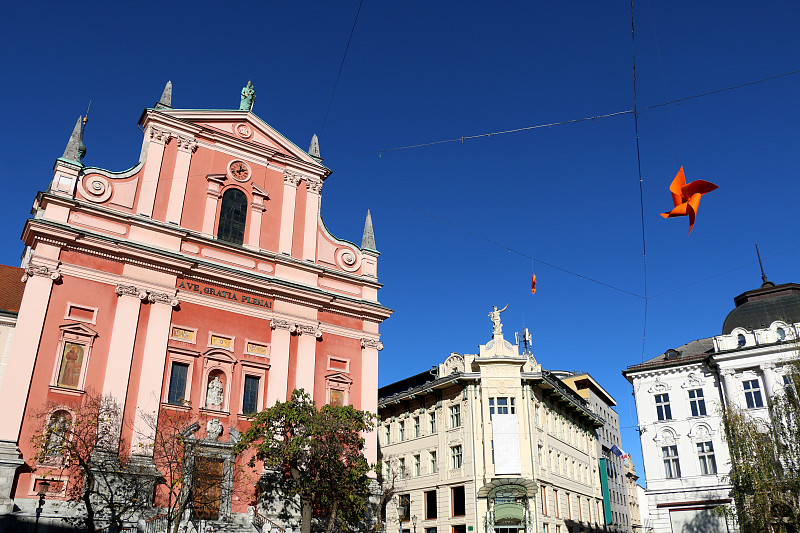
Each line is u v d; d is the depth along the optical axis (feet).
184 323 99.09
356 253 122.62
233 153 113.80
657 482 129.08
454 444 139.64
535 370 144.66
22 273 109.81
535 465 134.62
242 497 93.76
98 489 80.18
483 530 127.95
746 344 125.90
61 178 96.37
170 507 78.59
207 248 105.50
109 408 85.87
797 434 91.25
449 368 147.02
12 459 79.25
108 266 95.45
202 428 94.79
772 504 89.10
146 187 102.78
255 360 103.35
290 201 116.98
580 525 155.53
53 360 87.20
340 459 90.74
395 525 148.56
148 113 106.52
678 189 43.88
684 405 131.23
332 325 113.60
